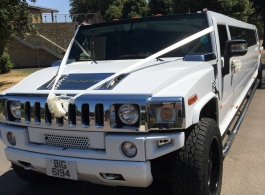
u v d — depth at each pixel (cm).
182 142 272
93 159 286
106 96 281
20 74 2050
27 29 1595
